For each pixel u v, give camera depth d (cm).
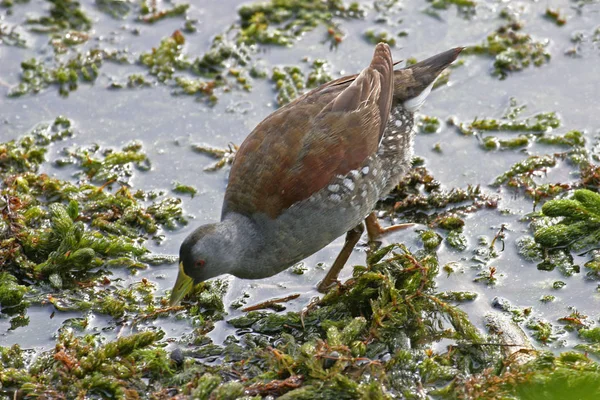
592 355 992
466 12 1609
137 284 1170
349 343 1007
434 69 1216
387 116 1141
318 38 1587
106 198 1295
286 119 1077
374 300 1078
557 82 1462
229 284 1177
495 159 1338
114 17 1648
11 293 1128
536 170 1304
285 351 1020
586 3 1599
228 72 1533
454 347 1021
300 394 934
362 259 1205
